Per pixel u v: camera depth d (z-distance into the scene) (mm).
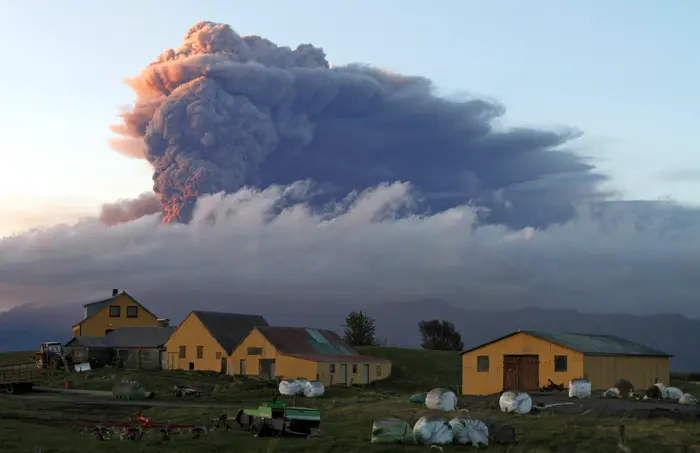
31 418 47812
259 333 93125
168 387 75812
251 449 34938
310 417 40156
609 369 71062
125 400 63750
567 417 48719
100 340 104688
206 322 99500
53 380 82125
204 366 98062
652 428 42812
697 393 73625
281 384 73938
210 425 43344
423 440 37062
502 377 73625
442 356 112875
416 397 61250
